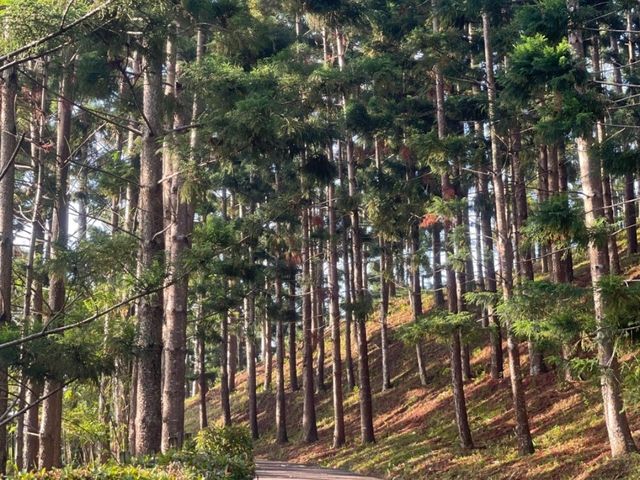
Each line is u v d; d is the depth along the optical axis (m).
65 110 14.84
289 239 26.02
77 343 8.81
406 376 29.84
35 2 6.60
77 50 10.41
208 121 11.77
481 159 18.48
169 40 11.52
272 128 11.86
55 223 16.38
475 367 26.30
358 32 23.77
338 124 21.61
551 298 12.76
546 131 11.62
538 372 22.05
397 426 24.88
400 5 21.94
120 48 9.73
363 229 30.30
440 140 17.33
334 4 20.59
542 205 11.28
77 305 9.92
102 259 10.10
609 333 10.25
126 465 9.19
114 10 7.02
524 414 16.64
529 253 23.45
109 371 9.20
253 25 13.83
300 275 33.81
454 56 19.55
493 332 17.38
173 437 13.36
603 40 24.22
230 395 42.41
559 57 11.05
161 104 12.82
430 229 30.25
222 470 10.39
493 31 18.78
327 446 26.50
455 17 19.05
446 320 17.28
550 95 12.88
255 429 32.56
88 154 21.45
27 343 8.62
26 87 13.52
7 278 10.05
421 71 20.23
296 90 17.00
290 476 19.16
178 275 8.55
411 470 18.97
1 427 9.86
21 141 5.73
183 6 11.73
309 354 28.88
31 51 6.82
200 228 10.20
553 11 12.09
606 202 22.38
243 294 22.94
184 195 12.20
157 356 11.48
